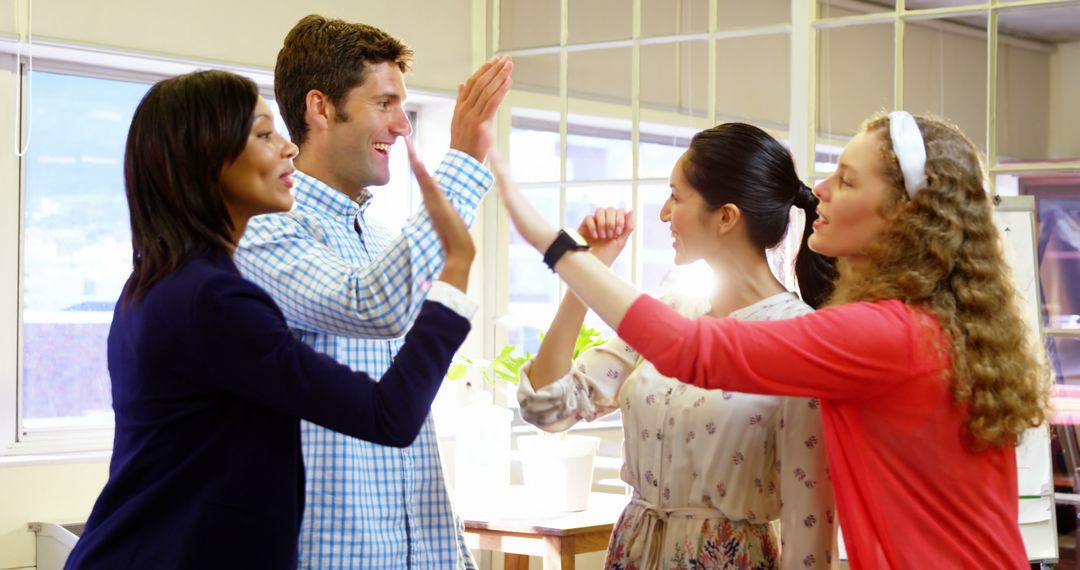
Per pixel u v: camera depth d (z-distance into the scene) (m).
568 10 3.71
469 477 3.18
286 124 1.96
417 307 1.62
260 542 1.34
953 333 1.36
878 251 1.43
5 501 3.03
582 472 3.09
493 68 1.67
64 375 3.30
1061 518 2.86
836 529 1.62
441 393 3.93
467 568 1.94
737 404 1.63
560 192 3.71
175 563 1.30
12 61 3.12
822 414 1.46
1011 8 2.99
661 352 1.36
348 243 1.87
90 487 3.18
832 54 3.23
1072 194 2.93
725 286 1.74
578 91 3.70
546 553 2.91
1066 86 2.92
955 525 1.38
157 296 1.33
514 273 3.95
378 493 1.78
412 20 3.76
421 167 1.37
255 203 1.42
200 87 1.38
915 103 3.11
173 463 1.34
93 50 3.12
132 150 1.39
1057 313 2.93
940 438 1.38
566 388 1.75
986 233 1.42
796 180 1.75
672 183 1.75
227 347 1.30
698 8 3.45
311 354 1.34
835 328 1.35
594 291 1.39
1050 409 1.48
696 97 3.46
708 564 1.65
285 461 1.37
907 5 3.12
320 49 1.88
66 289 3.30
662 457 1.70
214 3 3.36
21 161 3.15
